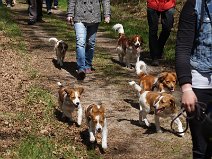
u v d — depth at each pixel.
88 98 8.88
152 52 11.16
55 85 9.46
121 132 7.54
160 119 7.99
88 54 10.29
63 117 7.91
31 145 6.78
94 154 6.89
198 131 4.57
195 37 4.57
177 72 4.46
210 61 4.57
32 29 15.30
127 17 19.06
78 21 9.84
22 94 8.74
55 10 22.03
